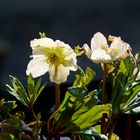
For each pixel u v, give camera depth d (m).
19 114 0.83
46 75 1.58
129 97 0.84
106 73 0.83
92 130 0.80
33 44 0.80
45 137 0.91
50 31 2.50
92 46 0.84
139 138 1.03
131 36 2.49
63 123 0.80
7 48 2.41
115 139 0.86
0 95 1.00
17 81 0.82
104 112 0.79
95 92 0.79
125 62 0.84
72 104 0.79
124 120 1.00
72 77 1.42
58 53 0.79
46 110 1.07
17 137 0.80
